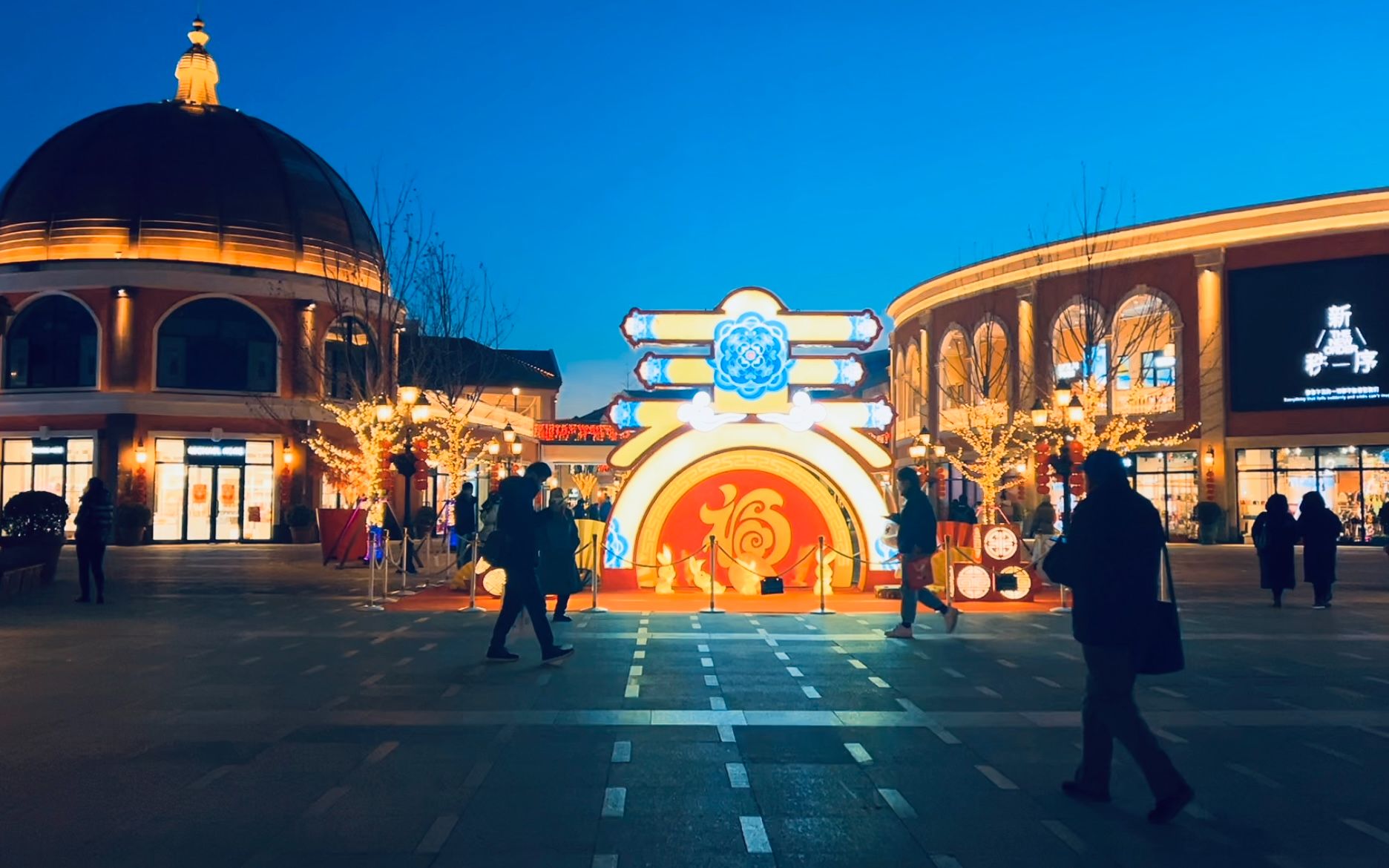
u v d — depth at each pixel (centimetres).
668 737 789
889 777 680
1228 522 4191
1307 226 4066
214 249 4275
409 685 1002
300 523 4144
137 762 711
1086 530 612
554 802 621
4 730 807
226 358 4203
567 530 1515
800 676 1059
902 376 6066
